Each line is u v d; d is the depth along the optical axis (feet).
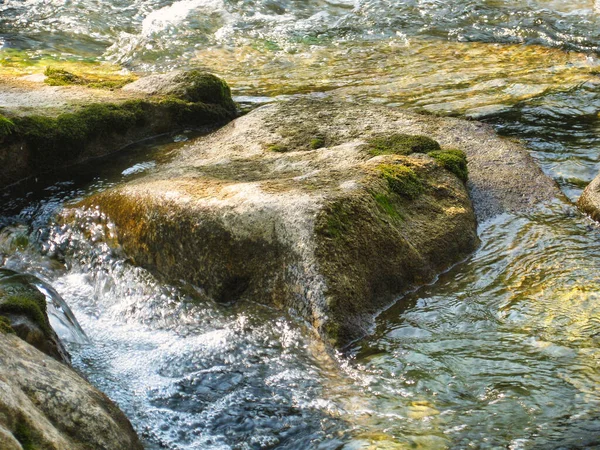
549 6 35.70
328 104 22.85
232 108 24.76
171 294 14.61
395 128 20.85
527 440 10.33
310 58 31.30
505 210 17.48
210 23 36.09
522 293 14.24
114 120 21.57
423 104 24.44
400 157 17.54
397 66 29.48
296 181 15.83
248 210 14.38
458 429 10.64
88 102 22.09
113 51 32.68
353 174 16.14
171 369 12.42
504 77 27.04
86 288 15.53
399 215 15.48
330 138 20.25
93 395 9.40
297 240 13.70
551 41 31.63
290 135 20.52
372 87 26.73
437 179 17.10
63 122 20.54
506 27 33.63
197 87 24.08
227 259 14.32
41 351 10.56
